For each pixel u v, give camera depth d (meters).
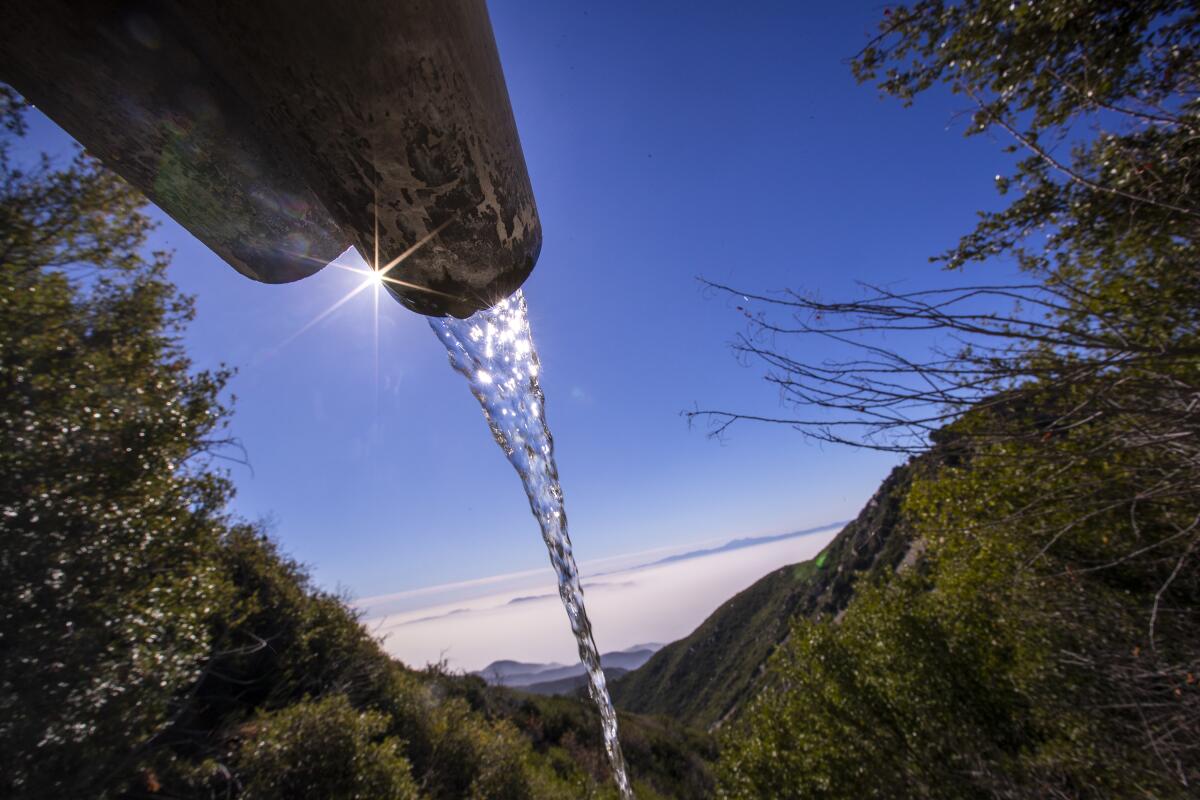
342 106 0.44
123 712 4.08
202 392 5.36
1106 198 2.91
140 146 0.54
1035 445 2.35
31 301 4.35
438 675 16.20
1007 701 5.33
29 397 4.06
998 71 3.43
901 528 5.82
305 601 10.36
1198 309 2.22
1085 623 4.23
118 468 4.43
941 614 6.03
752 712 7.53
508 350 1.13
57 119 0.52
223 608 6.24
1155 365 2.11
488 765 9.38
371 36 0.42
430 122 0.47
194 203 0.60
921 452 2.15
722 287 2.15
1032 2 3.06
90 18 0.44
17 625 3.58
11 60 0.48
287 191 0.61
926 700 5.68
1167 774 3.58
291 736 6.04
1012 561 4.37
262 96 0.46
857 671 6.40
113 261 4.88
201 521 5.12
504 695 20.03
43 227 4.44
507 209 0.56
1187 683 3.22
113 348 4.75
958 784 5.32
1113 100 2.97
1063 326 1.95
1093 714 4.29
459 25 0.48
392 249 0.55
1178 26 2.78
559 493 1.45
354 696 9.19
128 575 4.32
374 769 6.23
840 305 2.03
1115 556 3.58
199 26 0.43
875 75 3.93
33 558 3.71
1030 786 4.82
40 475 3.96
